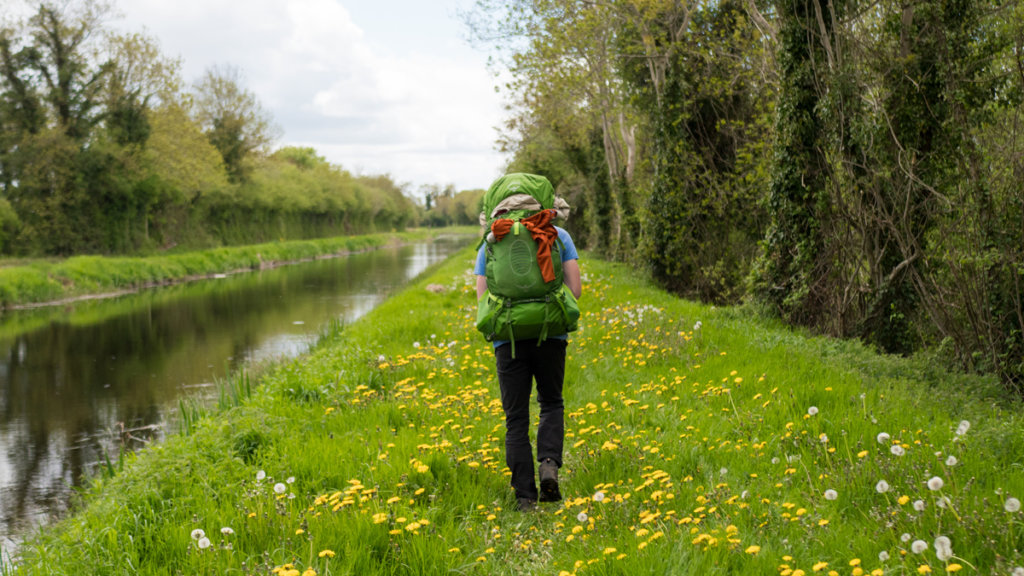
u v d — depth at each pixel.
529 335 3.88
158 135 41.53
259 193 60.44
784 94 10.25
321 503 3.96
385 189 125.25
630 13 16.03
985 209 7.79
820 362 7.26
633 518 3.59
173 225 49.25
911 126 8.60
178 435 6.42
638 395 6.26
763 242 11.05
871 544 3.00
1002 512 3.11
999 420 4.96
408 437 5.23
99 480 5.69
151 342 16.97
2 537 6.12
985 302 7.77
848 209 9.45
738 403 5.75
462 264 32.09
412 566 3.25
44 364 14.59
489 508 3.96
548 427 4.01
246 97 57.31
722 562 2.93
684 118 15.49
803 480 3.93
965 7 8.23
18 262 33.16
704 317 10.69
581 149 31.36
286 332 17.83
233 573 3.22
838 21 9.57
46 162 36.41
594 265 24.19
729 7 15.15
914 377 6.84
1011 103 7.71
